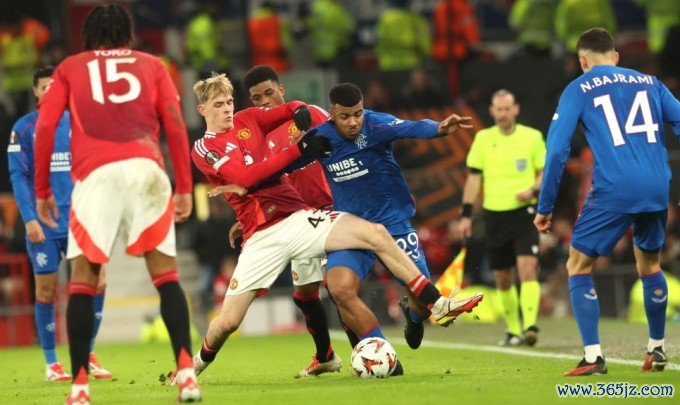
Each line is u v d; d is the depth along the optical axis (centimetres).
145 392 2619
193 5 7638
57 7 7575
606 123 2538
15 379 3456
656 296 2609
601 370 2522
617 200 2509
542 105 6538
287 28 7538
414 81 6525
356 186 2827
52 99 2227
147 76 2248
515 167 4159
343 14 7738
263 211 2666
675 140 6181
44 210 2295
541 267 5928
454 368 3064
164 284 2214
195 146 2697
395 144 6241
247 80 2941
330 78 6644
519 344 4094
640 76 2595
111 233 2192
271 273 2677
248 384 2753
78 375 2177
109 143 2197
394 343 4478
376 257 2761
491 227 4150
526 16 7325
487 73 6850
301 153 2566
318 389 2439
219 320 2691
